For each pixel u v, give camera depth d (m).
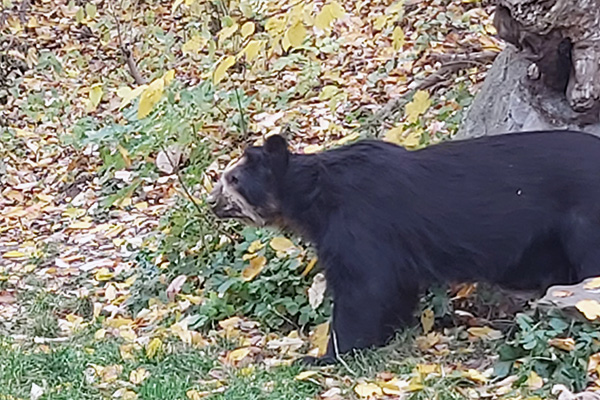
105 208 13.98
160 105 11.28
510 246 8.40
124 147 11.63
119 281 11.98
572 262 8.27
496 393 7.42
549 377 7.50
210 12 16.62
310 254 10.20
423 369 7.96
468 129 10.75
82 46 22.89
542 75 9.79
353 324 8.46
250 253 10.67
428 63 16.94
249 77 15.28
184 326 9.62
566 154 8.42
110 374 8.35
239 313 10.21
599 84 9.30
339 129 15.01
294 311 9.87
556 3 8.79
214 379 8.31
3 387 7.95
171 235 11.51
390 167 8.55
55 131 18.92
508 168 8.47
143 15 21.97
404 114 13.34
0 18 22.55
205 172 12.61
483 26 17.03
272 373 8.31
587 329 7.70
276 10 15.67
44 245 13.65
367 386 7.71
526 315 8.14
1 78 21.33
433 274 8.51
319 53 18.97
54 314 10.89
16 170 17.41
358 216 8.45
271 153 8.77
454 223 8.39
